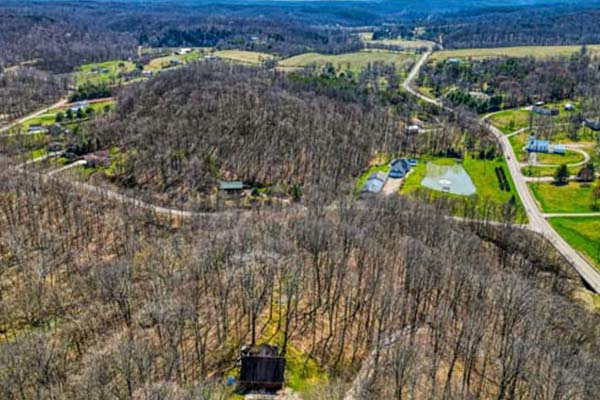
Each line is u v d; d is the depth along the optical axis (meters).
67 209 111.25
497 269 92.00
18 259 90.75
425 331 69.62
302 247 86.50
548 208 135.25
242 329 70.06
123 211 115.38
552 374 54.69
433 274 76.25
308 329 71.12
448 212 126.44
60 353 62.25
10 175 122.69
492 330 69.56
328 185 133.75
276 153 149.62
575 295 95.25
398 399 54.22
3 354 56.94
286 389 60.00
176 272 80.44
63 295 80.50
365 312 73.62
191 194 132.00
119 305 72.38
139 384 54.62
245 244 83.81
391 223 103.25
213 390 57.34
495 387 60.72
